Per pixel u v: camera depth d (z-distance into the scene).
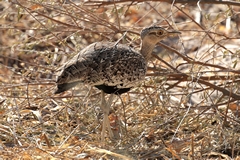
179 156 9.38
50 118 10.63
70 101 11.26
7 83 11.66
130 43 11.08
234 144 9.39
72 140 9.68
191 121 10.69
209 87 11.10
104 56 9.13
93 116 10.68
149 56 10.49
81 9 11.83
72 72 8.94
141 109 10.96
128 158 8.85
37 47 14.72
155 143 9.96
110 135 10.01
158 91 11.22
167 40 15.55
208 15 11.07
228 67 11.79
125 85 9.40
